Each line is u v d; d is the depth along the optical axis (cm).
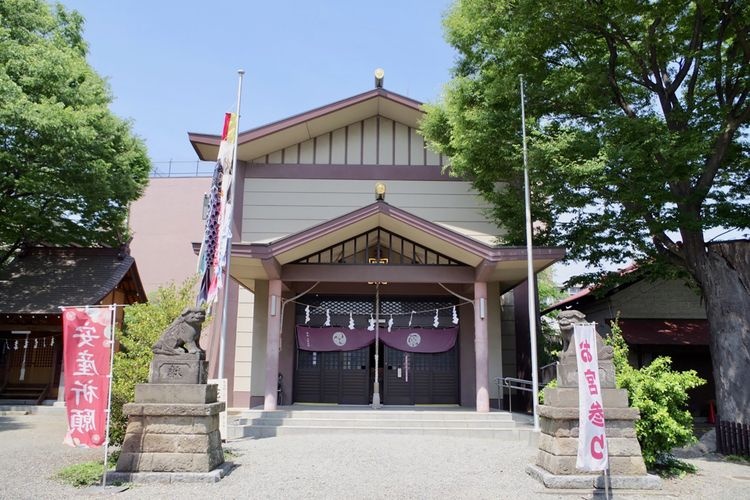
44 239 2114
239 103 1354
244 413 1316
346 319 1585
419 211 1800
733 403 1238
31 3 1894
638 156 1196
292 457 977
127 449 796
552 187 1355
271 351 1374
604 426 726
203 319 874
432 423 1302
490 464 932
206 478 777
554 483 760
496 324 1625
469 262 1402
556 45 1433
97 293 1966
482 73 1570
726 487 820
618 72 1465
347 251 1532
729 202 1431
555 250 1294
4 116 1620
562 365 836
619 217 1394
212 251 1277
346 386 1608
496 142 1485
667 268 1495
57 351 1948
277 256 1312
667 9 1241
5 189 1891
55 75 1794
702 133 1263
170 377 829
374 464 923
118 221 2180
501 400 1570
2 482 788
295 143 1847
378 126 1867
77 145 1722
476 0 1420
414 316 1600
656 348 1838
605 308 1955
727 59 1336
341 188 1817
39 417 1661
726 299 1296
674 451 1192
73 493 725
